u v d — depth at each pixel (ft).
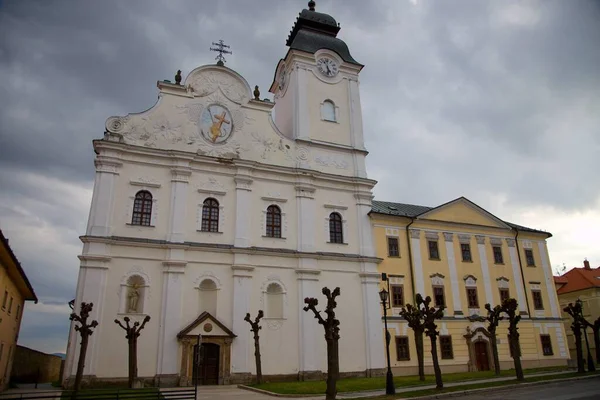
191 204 113.60
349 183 132.98
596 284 180.75
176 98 120.06
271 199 122.52
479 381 95.71
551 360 143.33
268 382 105.91
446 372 126.52
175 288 104.73
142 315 100.94
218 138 121.29
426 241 138.31
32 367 142.92
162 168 113.39
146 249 105.70
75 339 94.22
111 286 100.48
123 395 75.41
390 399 71.00
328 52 145.48
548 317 147.74
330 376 71.72
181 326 103.30
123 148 109.81
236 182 119.03
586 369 123.44
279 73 151.64
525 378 97.40
